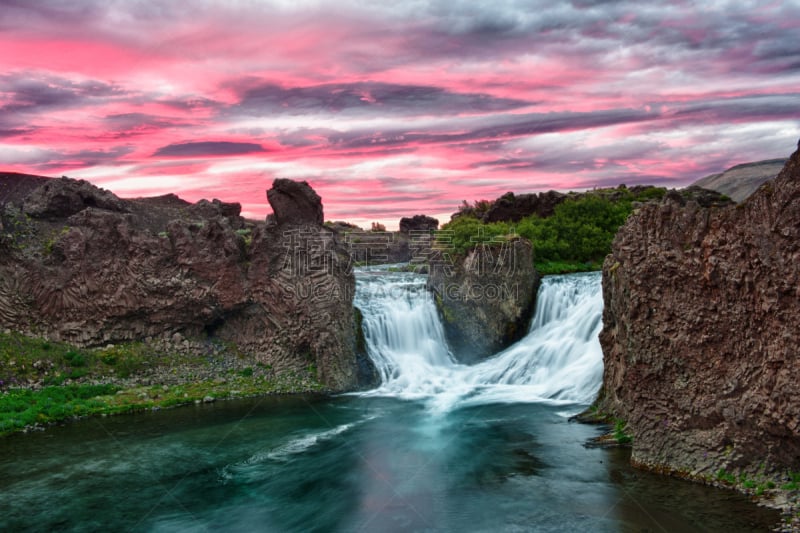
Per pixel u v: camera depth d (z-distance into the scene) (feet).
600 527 49.57
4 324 100.48
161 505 57.77
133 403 92.02
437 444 74.13
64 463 68.54
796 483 49.85
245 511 56.44
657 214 59.62
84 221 111.55
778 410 49.24
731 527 46.88
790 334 48.32
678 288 57.31
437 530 50.85
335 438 77.66
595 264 153.17
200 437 78.13
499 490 58.59
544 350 109.09
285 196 116.57
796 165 48.08
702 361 55.77
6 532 52.34
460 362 120.06
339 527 52.54
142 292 110.32
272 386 104.27
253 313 116.37
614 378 77.15
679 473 56.65
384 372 112.68
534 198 184.44
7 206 130.31
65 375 98.58
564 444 71.05
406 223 228.22
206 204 165.48
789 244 48.08
